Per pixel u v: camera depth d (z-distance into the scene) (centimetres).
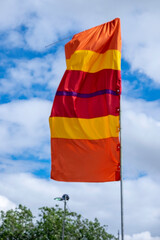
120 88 1664
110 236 6153
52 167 1619
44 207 6016
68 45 1784
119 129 1612
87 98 1683
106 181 1577
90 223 6172
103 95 1658
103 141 1612
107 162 1591
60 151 1628
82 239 6009
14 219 5803
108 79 1672
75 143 1630
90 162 1603
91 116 1653
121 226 1397
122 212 1433
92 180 1586
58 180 1602
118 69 1691
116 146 1600
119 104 1644
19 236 5712
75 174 1599
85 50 1736
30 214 5925
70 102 1670
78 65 1719
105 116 1634
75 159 1614
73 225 6038
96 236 6081
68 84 1697
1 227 5747
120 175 1535
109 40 1758
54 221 5816
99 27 1795
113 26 1783
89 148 1619
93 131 1633
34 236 5791
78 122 1648
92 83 1700
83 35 1778
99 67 1716
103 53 1738
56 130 1650
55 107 1670
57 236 5678
